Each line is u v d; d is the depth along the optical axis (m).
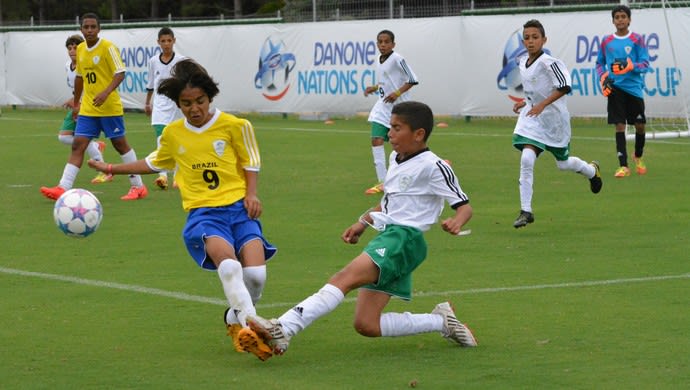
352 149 60.44
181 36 87.69
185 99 19.59
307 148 61.16
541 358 18.92
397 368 18.41
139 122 83.44
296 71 82.12
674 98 65.19
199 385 17.50
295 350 19.78
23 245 31.72
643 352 19.20
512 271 26.98
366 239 32.19
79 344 20.33
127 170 20.72
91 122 41.16
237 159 20.14
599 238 31.67
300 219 36.25
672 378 17.55
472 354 19.28
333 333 21.03
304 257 29.42
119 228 34.69
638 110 46.47
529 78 33.97
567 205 38.41
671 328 20.98
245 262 19.52
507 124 75.19
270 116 86.88
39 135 72.56
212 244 19.27
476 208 38.09
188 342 20.47
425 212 18.88
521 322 21.67
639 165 47.22
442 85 75.62
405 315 19.19
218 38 85.75
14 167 54.03
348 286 18.28
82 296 24.69
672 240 31.14
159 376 18.08
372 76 78.00
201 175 19.91
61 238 32.94
